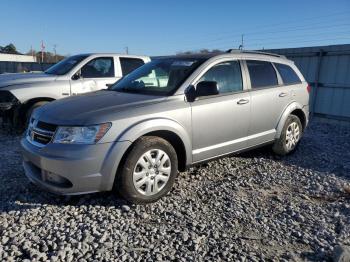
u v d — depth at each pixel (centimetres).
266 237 360
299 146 717
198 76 480
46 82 796
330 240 356
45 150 393
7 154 614
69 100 462
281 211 418
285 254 330
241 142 534
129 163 400
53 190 394
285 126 610
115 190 415
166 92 462
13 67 2403
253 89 551
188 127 454
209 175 528
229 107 502
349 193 471
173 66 513
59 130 393
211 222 385
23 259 309
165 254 322
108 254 318
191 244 339
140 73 543
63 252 317
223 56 524
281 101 596
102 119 391
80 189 386
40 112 437
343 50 1030
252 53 584
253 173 547
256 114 549
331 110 1083
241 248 337
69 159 378
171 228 369
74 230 357
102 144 385
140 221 383
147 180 416
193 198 445
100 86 860
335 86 1065
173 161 438
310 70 1140
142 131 406
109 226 368
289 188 493
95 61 872
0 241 334
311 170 567
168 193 455
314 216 406
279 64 625
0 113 780
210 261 314
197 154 472
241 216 400
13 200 423
